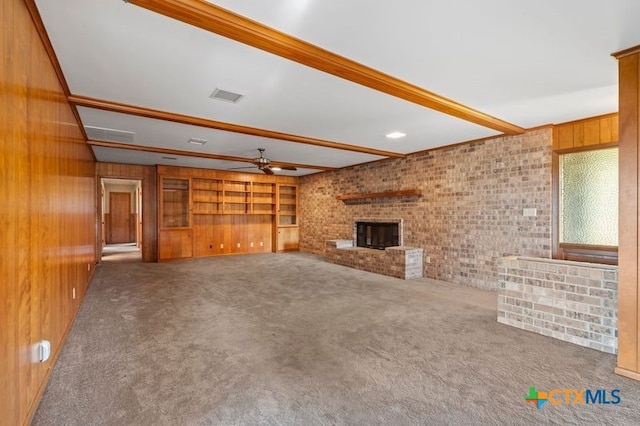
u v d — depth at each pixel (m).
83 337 2.99
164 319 3.50
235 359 2.56
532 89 3.12
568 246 4.16
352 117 3.97
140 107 3.63
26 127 1.80
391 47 2.34
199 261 7.69
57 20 1.99
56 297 2.54
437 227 5.67
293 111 3.76
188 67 2.65
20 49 1.71
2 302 1.42
